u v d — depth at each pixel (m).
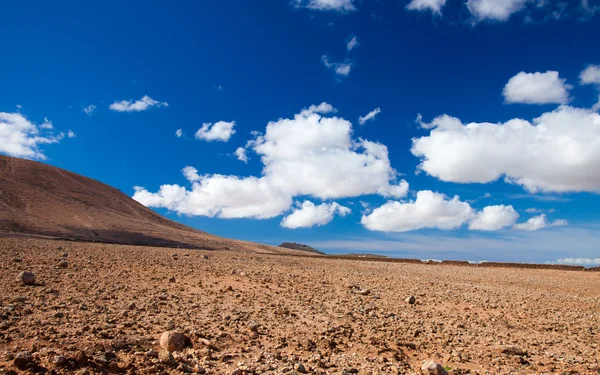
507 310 17.83
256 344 10.30
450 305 18.11
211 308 13.62
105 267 20.25
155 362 8.17
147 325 10.75
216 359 8.92
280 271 25.38
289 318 13.20
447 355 10.72
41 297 12.63
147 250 36.44
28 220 70.94
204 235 103.56
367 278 25.84
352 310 15.27
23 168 109.38
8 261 19.06
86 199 104.69
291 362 9.14
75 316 10.88
